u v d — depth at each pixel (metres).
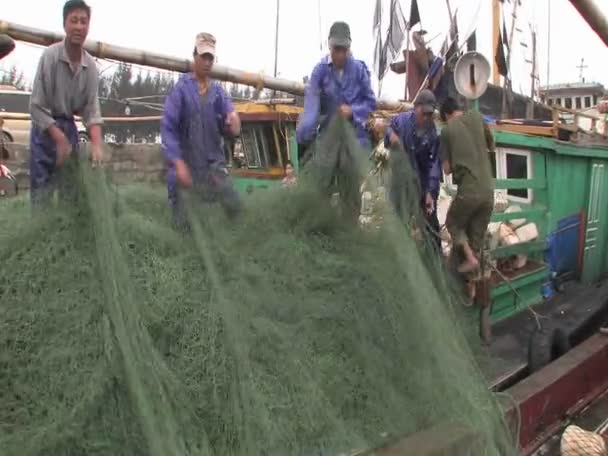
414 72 8.50
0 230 2.32
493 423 3.02
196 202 2.88
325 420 2.40
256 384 2.31
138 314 2.15
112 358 2.04
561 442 4.06
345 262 2.99
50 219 2.36
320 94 4.17
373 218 3.33
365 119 4.23
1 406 1.95
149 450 1.91
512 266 5.85
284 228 3.09
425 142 4.82
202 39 3.65
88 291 2.20
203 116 3.68
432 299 3.11
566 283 6.92
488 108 9.10
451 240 4.69
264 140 7.38
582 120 11.34
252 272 2.71
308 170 3.38
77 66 3.54
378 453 2.46
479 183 4.52
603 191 7.64
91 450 1.92
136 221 2.54
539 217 6.20
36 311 2.13
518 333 5.48
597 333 5.63
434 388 2.79
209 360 2.25
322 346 2.68
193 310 2.35
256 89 6.71
